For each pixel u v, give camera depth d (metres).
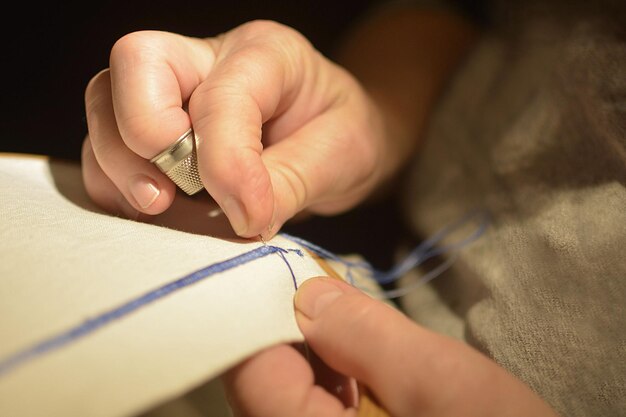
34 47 0.55
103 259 0.30
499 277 0.37
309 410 0.30
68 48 0.55
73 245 0.31
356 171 0.41
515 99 0.42
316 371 0.32
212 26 0.56
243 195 0.32
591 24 0.38
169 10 0.56
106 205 0.36
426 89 0.49
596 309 0.34
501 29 0.46
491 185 0.41
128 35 0.34
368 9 0.57
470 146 0.44
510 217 0.39
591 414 0.33
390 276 0.43
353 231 0.48
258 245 0.33
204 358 0.28
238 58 0.35
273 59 0.36
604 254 0.35
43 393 0.27
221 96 0.33
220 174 0.32
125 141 0.33
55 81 0.55
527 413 0.29
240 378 0.30
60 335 0.27
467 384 0.29
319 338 0.31
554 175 0.38
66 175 0.39
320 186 0.38
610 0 0.38
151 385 0.27
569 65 0.38
